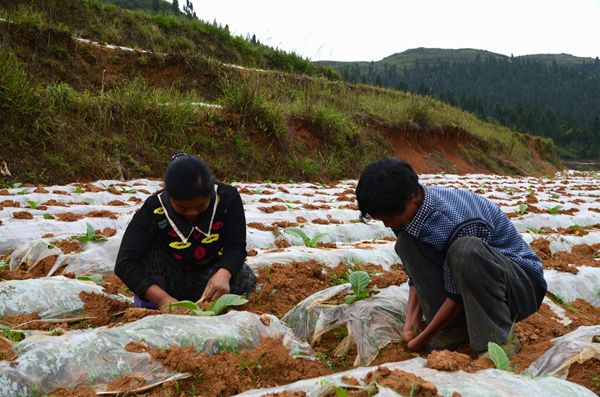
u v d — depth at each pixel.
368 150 15.10
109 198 7.17
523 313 2.58
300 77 17.66
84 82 13.16
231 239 2.98
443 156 18.77
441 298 2.57
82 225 5.07
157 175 9.99
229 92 12.55
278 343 2.49
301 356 2.52
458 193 2.61
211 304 2.70
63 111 9.55
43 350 2.05
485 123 26.12
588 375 2.30
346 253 4.38
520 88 193.88
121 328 2.34
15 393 1.90
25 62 12.34
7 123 8.59
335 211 6.85
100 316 2.97
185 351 2.21
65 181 8.77
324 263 4.18
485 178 16.00
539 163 26.00
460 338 2.74
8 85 8.74
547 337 2.98
